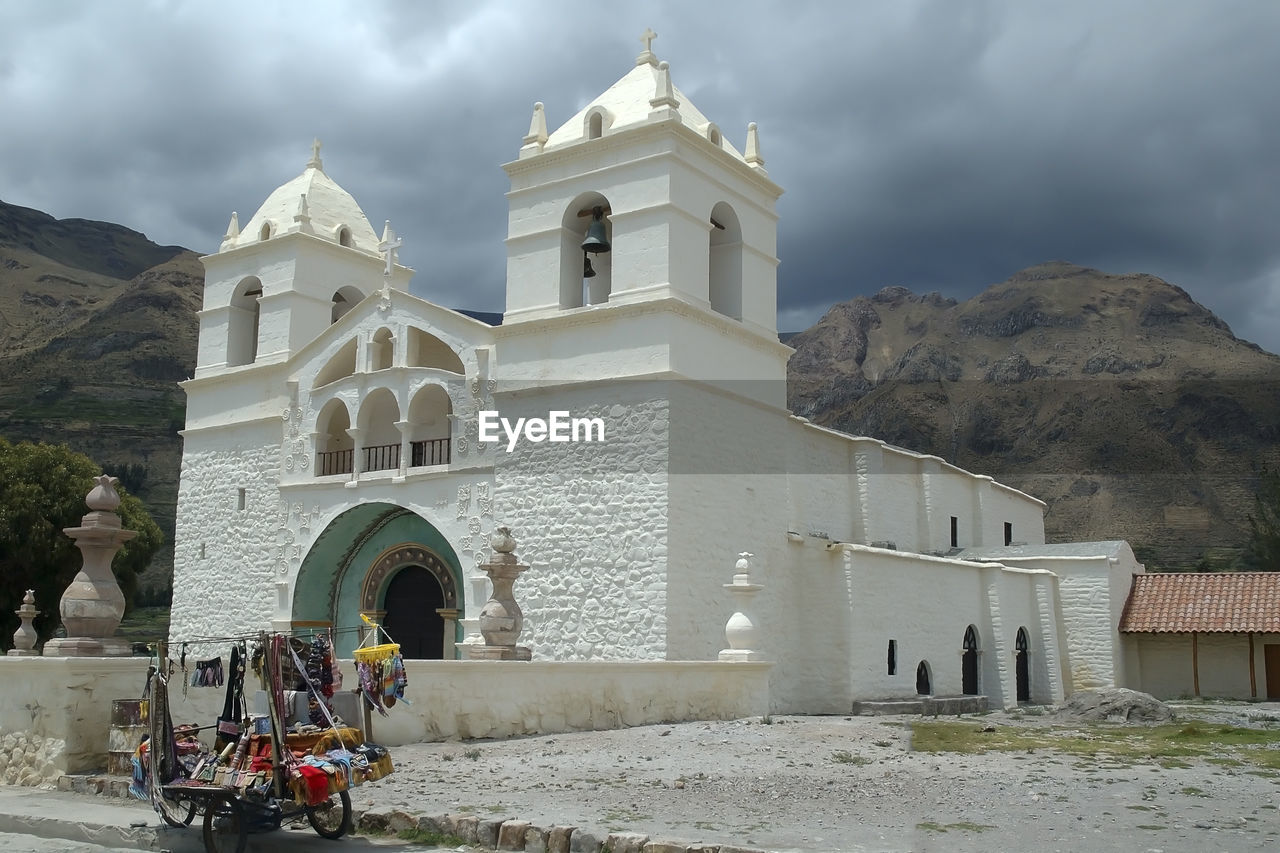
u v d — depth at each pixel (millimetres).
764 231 28594
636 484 24547
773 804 11906
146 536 46156
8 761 15758
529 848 10359
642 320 25062
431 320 28453
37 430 101312
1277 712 28797
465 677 17594
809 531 31844
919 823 10773
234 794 10633
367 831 11469
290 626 29641
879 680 27547
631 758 15547
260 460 31312
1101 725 21312
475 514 26828
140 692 16141
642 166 25719
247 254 33219
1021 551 39594
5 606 41250
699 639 24406
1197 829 10492
